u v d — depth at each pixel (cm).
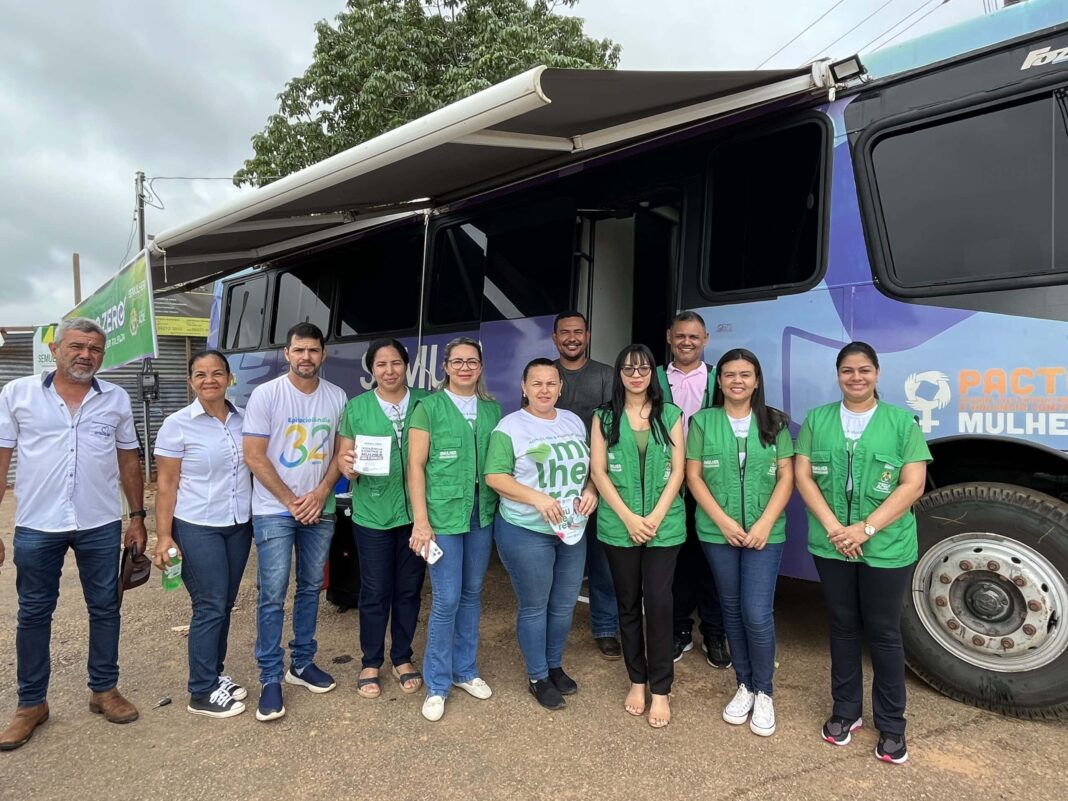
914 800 246
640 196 411
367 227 606
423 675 335
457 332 520
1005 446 294
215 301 876
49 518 305
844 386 277
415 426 315
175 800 259
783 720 305
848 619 282
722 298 367
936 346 301
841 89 330
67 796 263
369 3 1230
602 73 285
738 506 295
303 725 313
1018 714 294
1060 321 275
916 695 319
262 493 326
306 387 337
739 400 296
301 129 1246
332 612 468
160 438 317
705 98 342
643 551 308
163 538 316
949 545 307
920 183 310
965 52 302
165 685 359
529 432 312
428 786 263
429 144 323
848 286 326
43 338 1110
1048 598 282
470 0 1253
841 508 277
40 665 310
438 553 311
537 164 442
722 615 341
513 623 437
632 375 299
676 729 301
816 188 339
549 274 455
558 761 278
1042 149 284
